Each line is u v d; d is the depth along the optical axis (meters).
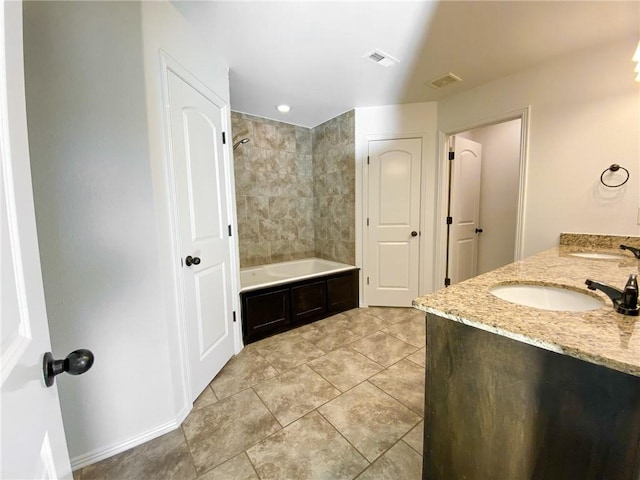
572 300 1.04
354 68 2.11
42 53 1.06
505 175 3.34
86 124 1.13
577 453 0.64
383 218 3.05
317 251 3.71
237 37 1.70
